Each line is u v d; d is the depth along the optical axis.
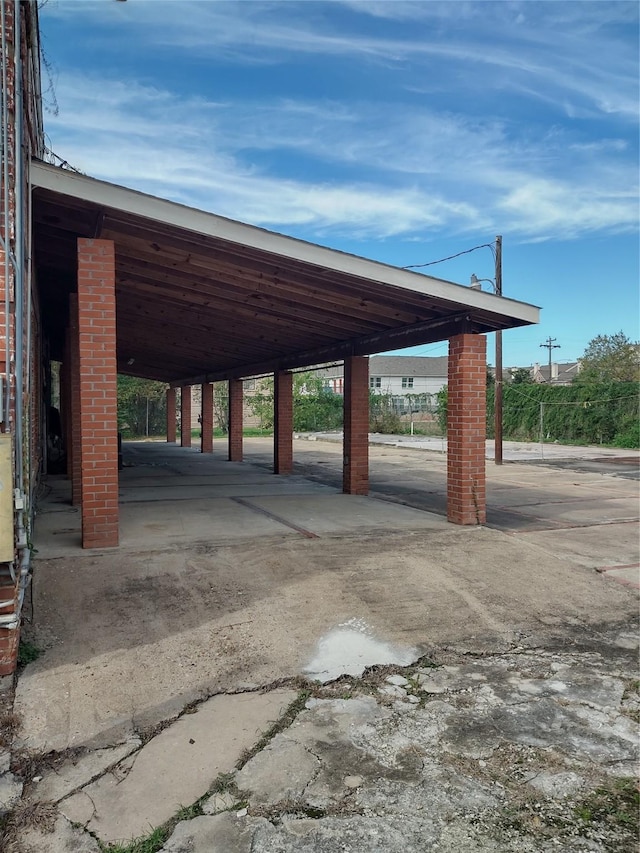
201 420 21.03
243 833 2.47
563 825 2.57
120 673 3.74
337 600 4.98
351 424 10.52
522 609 5.16
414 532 7.06
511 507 10.27
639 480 14.46
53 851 2.35
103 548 5.86
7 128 3.78
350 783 2.82
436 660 4.23
